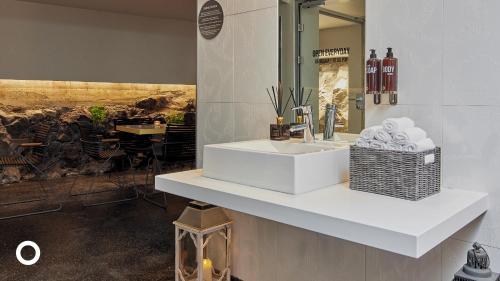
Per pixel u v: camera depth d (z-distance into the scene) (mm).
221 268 2705
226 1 2621
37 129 5641
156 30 6836
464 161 1706
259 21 2453
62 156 6156
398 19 1859
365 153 1660
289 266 2334
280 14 2354
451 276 1756
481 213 1602
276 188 1682
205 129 2826
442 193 1659
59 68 5957
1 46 5520
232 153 1852
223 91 2688
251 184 1775
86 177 6172
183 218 2396
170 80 7047
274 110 2408
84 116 6285
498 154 1618
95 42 6242
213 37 2717
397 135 1578
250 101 2533
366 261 2010
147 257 3025
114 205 4594
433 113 1776
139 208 4465
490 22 1606
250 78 2521
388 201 1526
